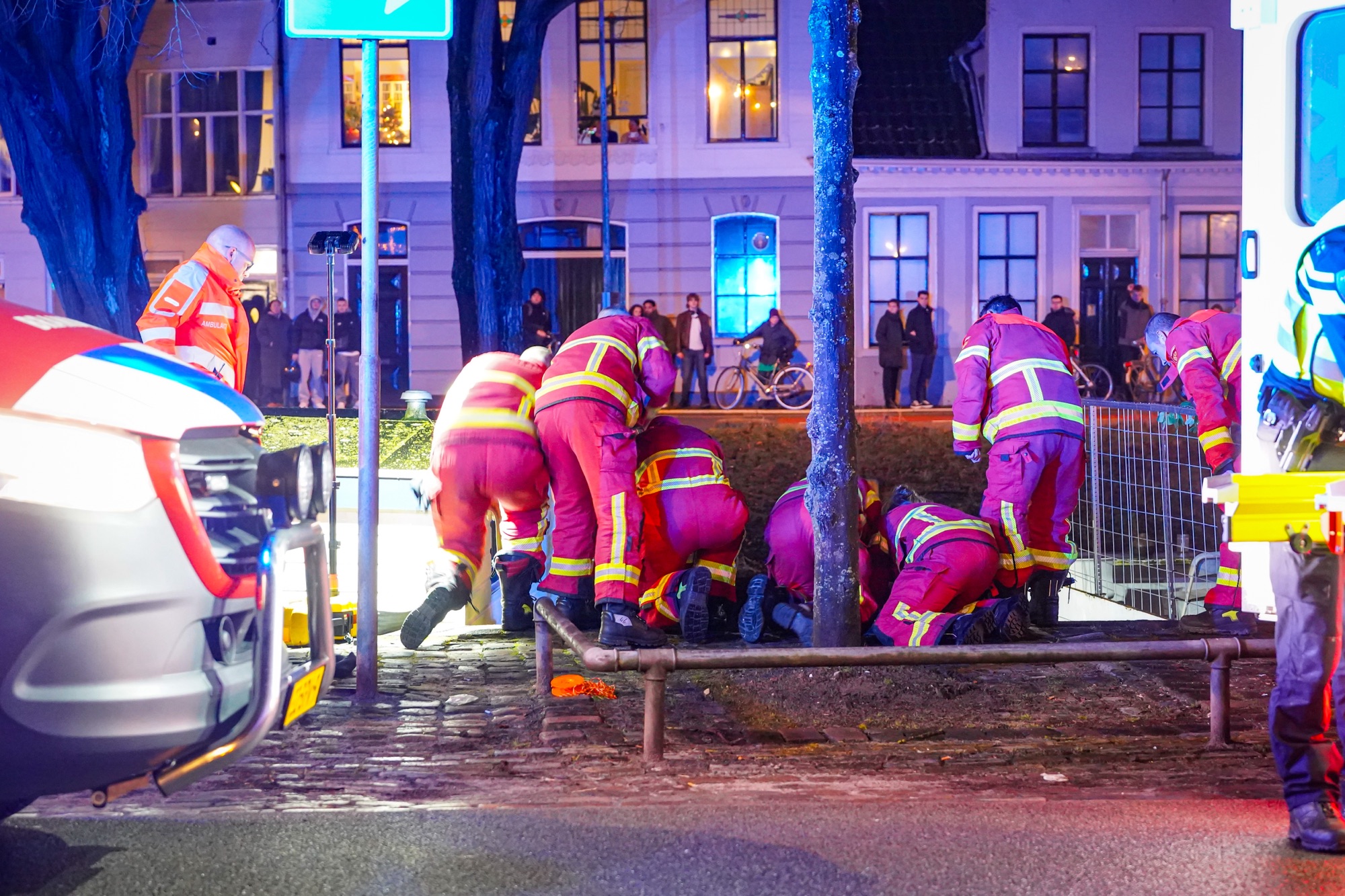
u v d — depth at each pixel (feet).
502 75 69.36
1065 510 25.86
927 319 83.92
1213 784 16.40
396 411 77.15
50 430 11.26
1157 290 89.61
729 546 25.20
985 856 13.61
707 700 20.77
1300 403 13.84
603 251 86.53
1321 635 13.46
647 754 17.54
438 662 23.56
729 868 13.29
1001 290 89.66
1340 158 14.75
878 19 91.97
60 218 55.62
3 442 11.17
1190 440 28.48
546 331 83.97
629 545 22.56
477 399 23.29
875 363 89.71
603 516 22.52
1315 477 13.39
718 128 90.48
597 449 22.58
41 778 11.28
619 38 89.61
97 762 11.27
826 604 22.26
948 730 19.29
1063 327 83.10
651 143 89.97
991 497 25.41
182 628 11.42
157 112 91.76
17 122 55.16
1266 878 12.93
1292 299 14.89
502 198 69.05
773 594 25.00
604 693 21.13
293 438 55.93
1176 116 90.12
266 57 90.48
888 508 26.17
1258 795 15.83
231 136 91.66
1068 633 25.34
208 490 12.00
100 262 56.13
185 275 27.58
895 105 89.97
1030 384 25.30
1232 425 27.07
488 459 22.84
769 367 85.05
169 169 92.17
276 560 11.80
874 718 20.02
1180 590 29.14
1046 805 15.39
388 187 90.58
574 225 90.84
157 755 11.41
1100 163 88.33
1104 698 20.88
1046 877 12.99
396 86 90.38
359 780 16.70
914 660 17.35
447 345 90.94
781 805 15.46
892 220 89.30
